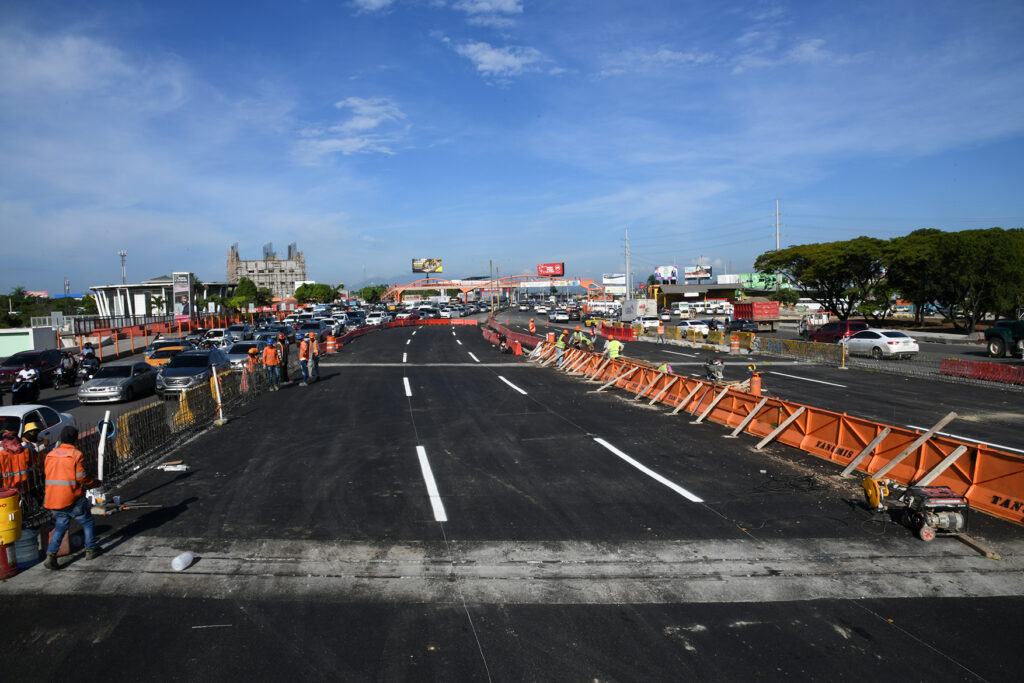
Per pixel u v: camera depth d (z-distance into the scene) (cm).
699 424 1511
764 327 5309
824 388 2109
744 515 859
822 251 5534
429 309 9056
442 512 879
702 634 556
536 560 716
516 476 1059
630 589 645
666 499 930
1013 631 558
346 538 785
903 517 811
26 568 705
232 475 1086
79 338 4222
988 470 873
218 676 496
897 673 494
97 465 1023
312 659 519
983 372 2228
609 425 1501
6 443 855
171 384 2062
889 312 7481
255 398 1995
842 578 668
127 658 524
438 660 516
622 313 7119
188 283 6200
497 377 2475
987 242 4106
